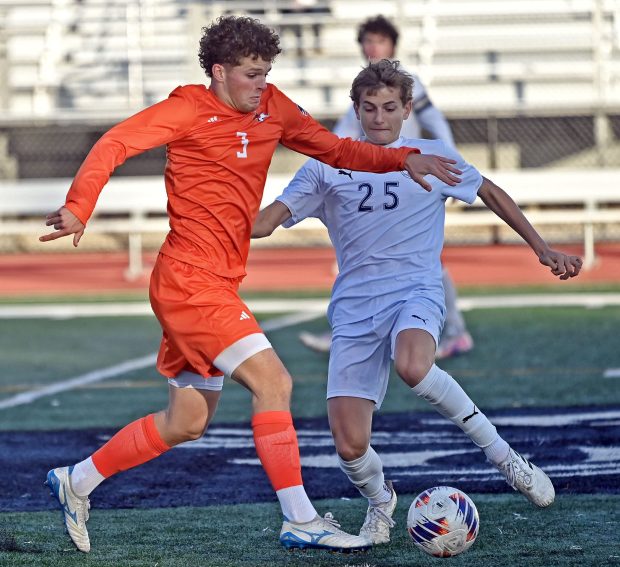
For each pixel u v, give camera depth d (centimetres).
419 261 1602
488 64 6669
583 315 3844
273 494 1767
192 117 1373
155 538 1502
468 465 1925
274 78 6650
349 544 1318
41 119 5781
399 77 1605
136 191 5169
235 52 1359
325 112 5759
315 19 6625
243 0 6638
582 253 5425
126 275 5144
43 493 1786
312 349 3055
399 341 1472
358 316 1576
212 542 1477
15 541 1491
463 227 5925
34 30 6788
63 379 2972
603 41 6531
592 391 2602
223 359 1345
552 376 2809
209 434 2266
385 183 1609
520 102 6644
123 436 1421
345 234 1627
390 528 1540
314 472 1911
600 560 1345
